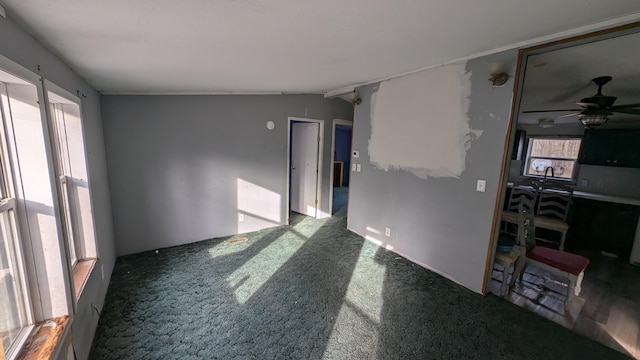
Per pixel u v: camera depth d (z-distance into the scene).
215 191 3.80
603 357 1.82
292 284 2.66
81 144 2.06
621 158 3.98
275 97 4.14
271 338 1.93
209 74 2.49
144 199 3.31
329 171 5.03
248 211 4.13
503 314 2.25
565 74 2.57
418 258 3.13
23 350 1.19
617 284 2.81
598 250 3.76
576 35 1.79
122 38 1.49
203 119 3.58
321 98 4.66
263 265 3.05
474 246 2.56
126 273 2.82
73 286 1.50
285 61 2.24
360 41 1.85
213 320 2.11
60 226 1.40
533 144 5.30
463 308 2.32
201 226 3.76
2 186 1.25
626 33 1.61
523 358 1.80
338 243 3.73
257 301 2.37
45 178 1.33
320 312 2.23
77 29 1.32
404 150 3.20
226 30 1.50
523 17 1.56
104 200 2.73
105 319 2.10
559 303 2.43
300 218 4.98
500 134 2.30
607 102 2.57
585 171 4.53
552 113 4.17
